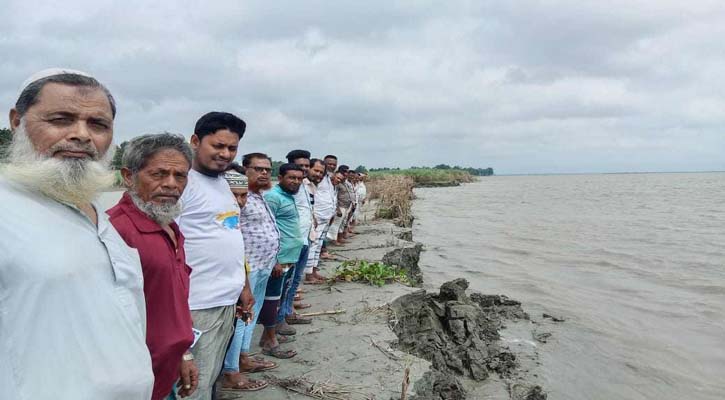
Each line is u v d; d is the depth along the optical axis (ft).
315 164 27.55
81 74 6.54
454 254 54.44
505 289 39.52
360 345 19.15
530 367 24.43
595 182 369.71
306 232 21.31
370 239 44.27
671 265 48.52
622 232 72.18
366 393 15.42
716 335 29.78
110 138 6.74
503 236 68.28
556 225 81.15
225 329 12.06
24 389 5.28
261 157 16.05
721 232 70.95
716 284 40.93
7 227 5.38
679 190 215.10
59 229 5.74
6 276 5.30
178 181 9.29
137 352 6.32
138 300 6.72
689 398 22.39
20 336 5.29
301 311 23.07
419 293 26.20
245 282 13.19
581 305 35.35
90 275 5.84
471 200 146.51
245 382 15.35
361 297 25.12
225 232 11.98
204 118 12.12
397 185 86.02
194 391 10.53
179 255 9.61
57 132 6.15
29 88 6.22
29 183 5.78
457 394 18.92
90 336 5.71
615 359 26.20
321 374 16.58
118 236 6.79
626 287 40.29
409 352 21.26
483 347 24.40
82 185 6.05
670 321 32.19
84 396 5.57
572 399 21.66
